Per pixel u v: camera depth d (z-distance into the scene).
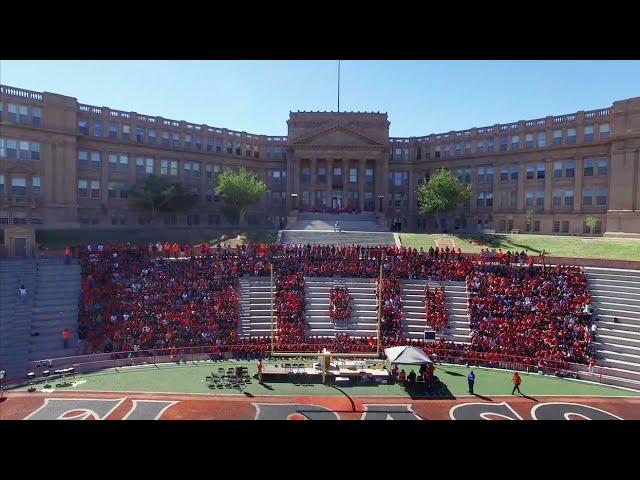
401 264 50.28
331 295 45.53
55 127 67.50
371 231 79.62
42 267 45.47
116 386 30.98
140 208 76.44
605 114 72.88
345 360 36.38
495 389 31.34
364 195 97.75
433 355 37.84
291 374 32.84
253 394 29.89
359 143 94.62
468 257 52.53
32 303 40.66
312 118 100.25
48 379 32.03
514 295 43.41
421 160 98.81
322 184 97.25
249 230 77.25
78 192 72.56
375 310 44.44
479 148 90.38
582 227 75.50
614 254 56.38
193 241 69.19
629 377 32.72
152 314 40.78
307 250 54.12
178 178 85.31
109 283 44.06
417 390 31.05
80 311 40.50
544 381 33.19
